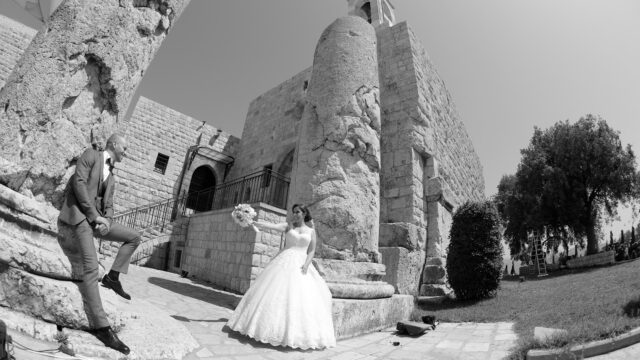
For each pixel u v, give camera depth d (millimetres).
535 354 3443
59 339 2557
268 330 3729
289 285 4066
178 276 9883
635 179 17547
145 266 12234
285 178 14078
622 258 15398
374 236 6145
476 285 8039
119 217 13609
